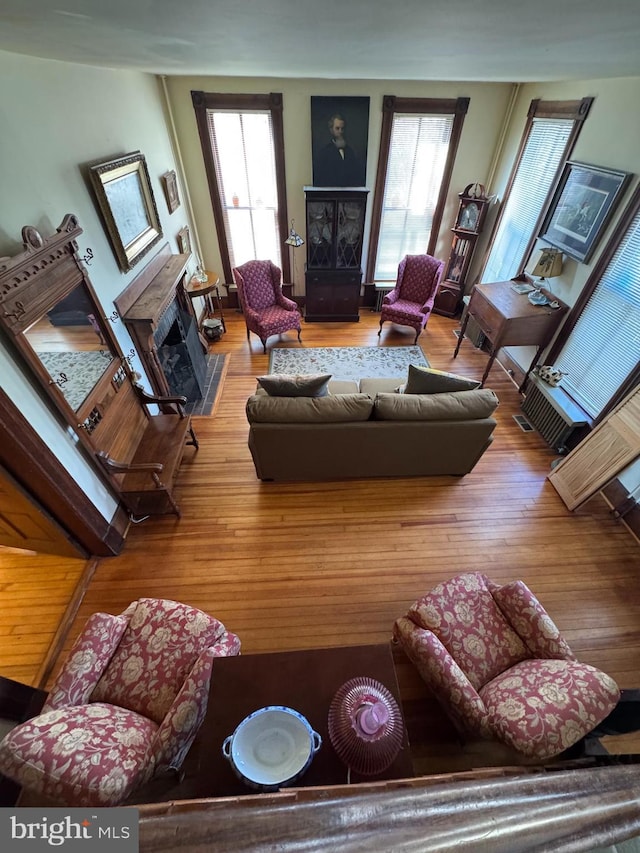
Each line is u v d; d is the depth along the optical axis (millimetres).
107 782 1145
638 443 2576
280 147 4438
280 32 1148
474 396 2738
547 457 3469
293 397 2721
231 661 1447
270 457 2877
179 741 1383
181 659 1688
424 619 1812
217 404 3984
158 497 2842
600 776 706
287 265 5352
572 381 3615
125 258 2906
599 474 2805
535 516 2959
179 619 1792
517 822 570
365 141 4438
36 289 1914
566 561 2674
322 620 2326
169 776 1655
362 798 608
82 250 2461
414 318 4676
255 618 2330
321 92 4133
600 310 3332
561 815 598
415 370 2805
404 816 562
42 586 2436
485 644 1779
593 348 3410
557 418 3469
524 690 1481
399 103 4258
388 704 1276
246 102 4152
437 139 4559
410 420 2693
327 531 2809
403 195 4938
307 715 1314
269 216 4980
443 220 5160
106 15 941
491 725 1406
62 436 2195
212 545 2703
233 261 5320
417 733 1889
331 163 4516
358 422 2689
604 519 2941
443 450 2918
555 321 3734
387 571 2578
